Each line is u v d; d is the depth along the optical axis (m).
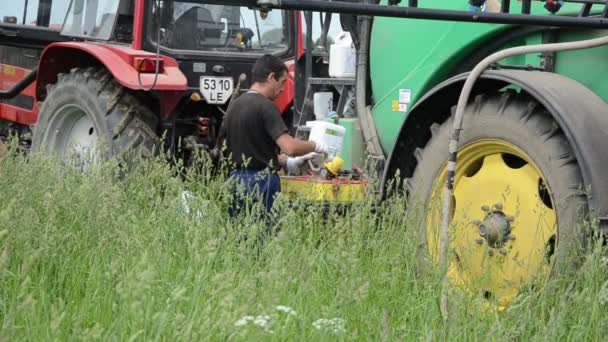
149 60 16.70
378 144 14.02
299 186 13.70
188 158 17.62
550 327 9.24
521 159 11.70
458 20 11.20
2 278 9.70
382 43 13.96
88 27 18.69
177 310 9.10
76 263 10.86
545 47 11.20
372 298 10.29
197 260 10.22
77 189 12.97
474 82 11.38
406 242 11.35
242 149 13.57
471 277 11.12
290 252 10.88
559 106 10.66
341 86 15.05
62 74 18.22
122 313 8.22
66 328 8.96
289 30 18.73
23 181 12.79
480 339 9.45
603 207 10.34
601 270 9.94
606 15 11.16
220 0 10.77
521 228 11.26
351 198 13.34
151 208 13.25
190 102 18.05
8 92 19.47
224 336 7.88
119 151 16.80
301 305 9.21
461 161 12.00
